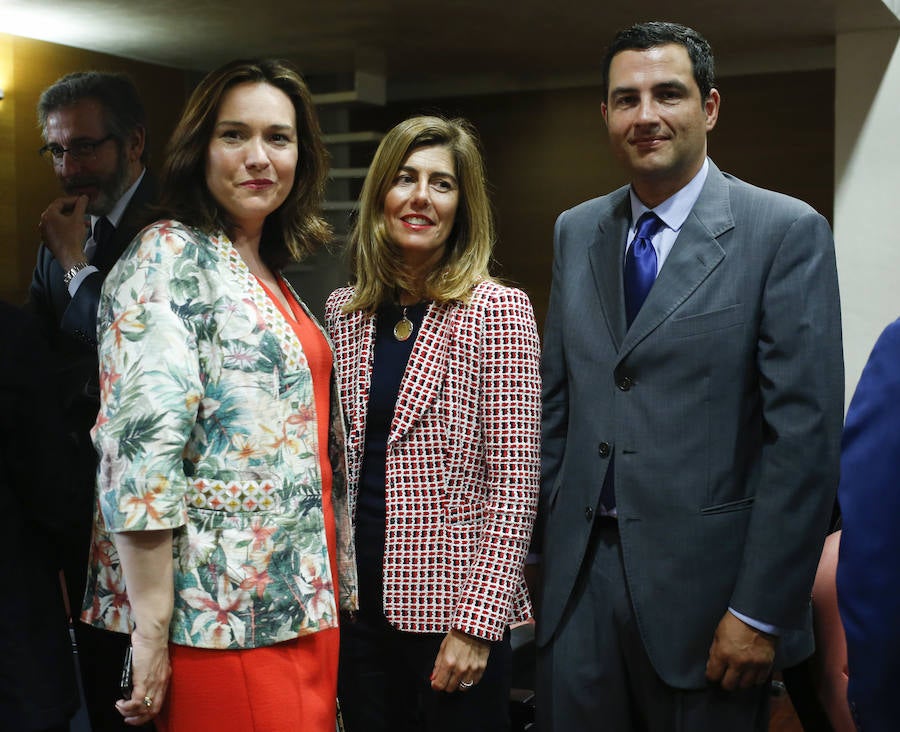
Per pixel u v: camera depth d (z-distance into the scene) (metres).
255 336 1.67
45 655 1.83
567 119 5.66
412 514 2.05
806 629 1.90
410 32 4.33
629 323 2.03
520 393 2.05
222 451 1.64
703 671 1.93
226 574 1.62
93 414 2.34
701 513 1.92
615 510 2.01
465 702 2.02
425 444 2.06
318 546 1.74
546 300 5.77
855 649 1.07
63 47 4.28
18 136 4.06
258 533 1.65
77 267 2.49
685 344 1.94
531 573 2.86
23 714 1.78
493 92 5.80
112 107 2.64
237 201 1.74
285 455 1.70
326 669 1.79
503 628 2.00
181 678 1.63
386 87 5.95
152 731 2.24
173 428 1.55
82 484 1.93
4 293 4.02
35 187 4.11
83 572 2.30
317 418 1.82
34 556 1.86
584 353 2.07
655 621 1.94
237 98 1.73
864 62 4.42
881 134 4.41
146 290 1.61
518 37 4.49
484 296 2.09
